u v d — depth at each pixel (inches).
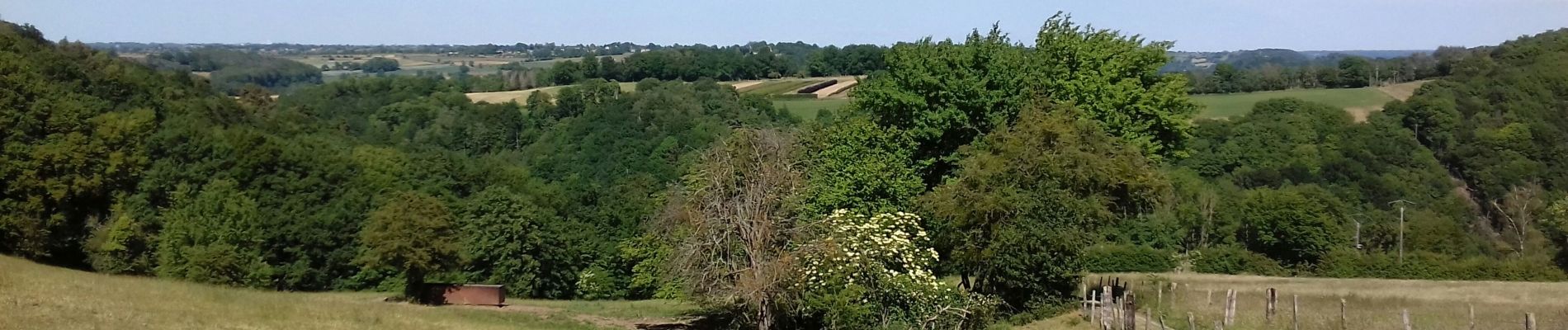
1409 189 2869.1
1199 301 1227.9
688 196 1036.5
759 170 1026.1
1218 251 2287.2
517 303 1547.7
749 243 1003.9
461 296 1537.9
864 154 1285.7
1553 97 2962.6
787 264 979.9
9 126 1743.4
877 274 1028.5
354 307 1110.4
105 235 1840.6
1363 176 2925.7
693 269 1018.1
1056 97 1360.7
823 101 3905.0
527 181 2837.1
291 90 4675.2
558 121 3449.8
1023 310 1160.2
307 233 2267.5
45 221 1774.1
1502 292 1433.3
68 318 787.4
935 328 1045.2
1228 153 3137.3
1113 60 1441.9
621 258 2454.5
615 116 3216.0
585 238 2497.5
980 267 1146.0
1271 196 2645.2
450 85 4259.4
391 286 2336.4
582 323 1235.9
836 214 1075.3
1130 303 964.6
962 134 1375.5
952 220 1128.8
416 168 2677.2
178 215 1903.3
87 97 2166.6
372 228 1631.4
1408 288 1528.1
